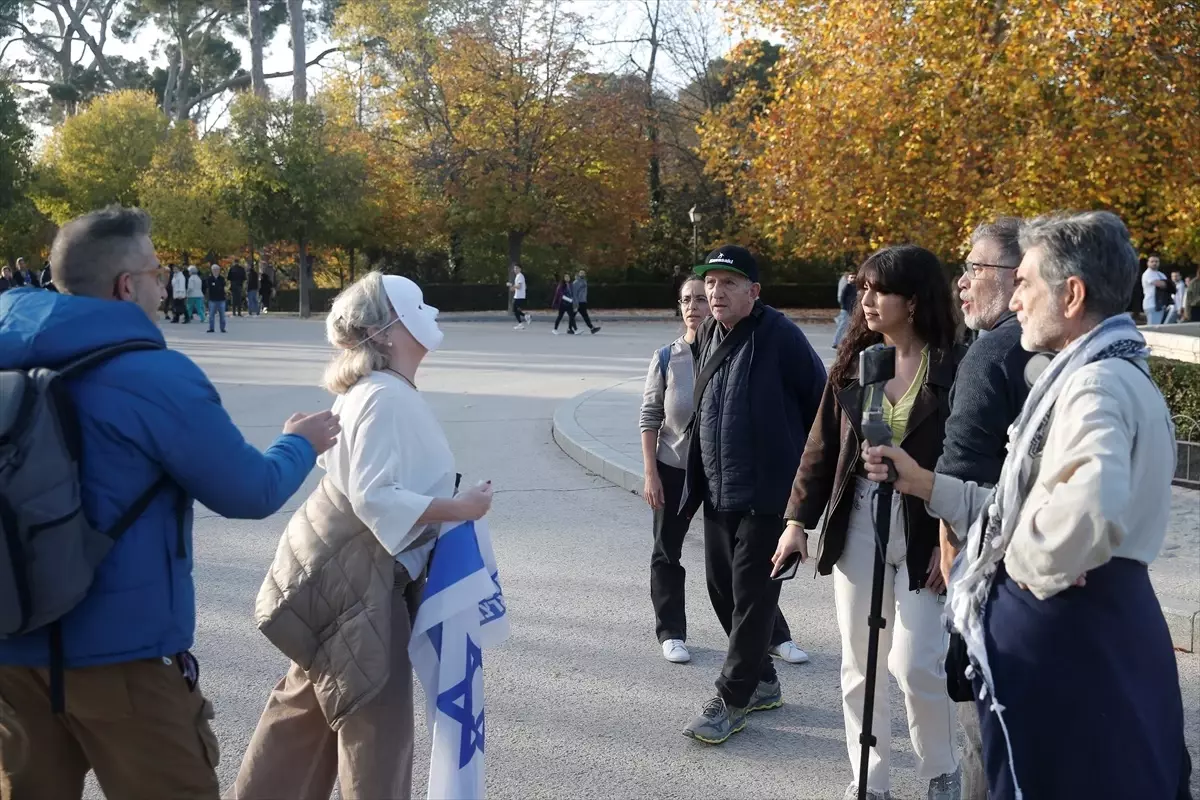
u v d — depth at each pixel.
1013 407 2.85
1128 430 2.27
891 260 3.44
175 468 2.47
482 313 38.34
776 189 24.77
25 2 59.75
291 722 3.08
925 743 3.54
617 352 21.67
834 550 3.61
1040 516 2.28
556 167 38.78
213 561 6.53
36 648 2.40
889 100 20.62
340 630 2.86
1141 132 18.95
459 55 38.72
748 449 4.13
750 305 4.26
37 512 2.26
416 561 2.94
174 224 37.59
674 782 3.88
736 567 4.16
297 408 12.95
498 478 9.14
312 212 35.12
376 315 2.95
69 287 2.55
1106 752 2.35
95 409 2.42
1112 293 2.39
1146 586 2.41
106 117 43.84
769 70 26.91
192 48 58.56
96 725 2.50
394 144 41.81
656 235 44.81
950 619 2.61
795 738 4.26
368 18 42.28
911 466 2.84
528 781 3.87
